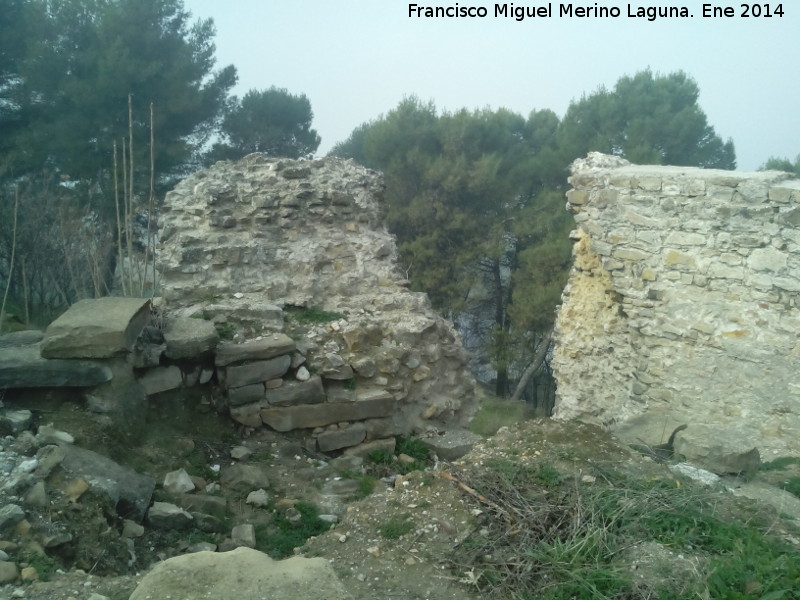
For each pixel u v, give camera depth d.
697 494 4.35
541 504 4.23
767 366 6.25
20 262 12.14
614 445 5.30
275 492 5.79
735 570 3.46
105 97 14.59
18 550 3.62
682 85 18.23
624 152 17.53
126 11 15.30
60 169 15.09
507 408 14.38
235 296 7.66
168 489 5.21
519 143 19.52
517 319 15.87
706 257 6.65
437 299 17.55
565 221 16.34
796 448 6.02
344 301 8.13
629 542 3.80
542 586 3.49
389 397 7.05
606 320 7.67
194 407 6.39
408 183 17.98
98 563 3.91
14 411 5.08
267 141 19.77
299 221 8.45
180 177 16.84
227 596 2.91
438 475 4.65
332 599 2.93
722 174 6.78
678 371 6.84
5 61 15.09
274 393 6.59
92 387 5.41
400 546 3.90
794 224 6.12
